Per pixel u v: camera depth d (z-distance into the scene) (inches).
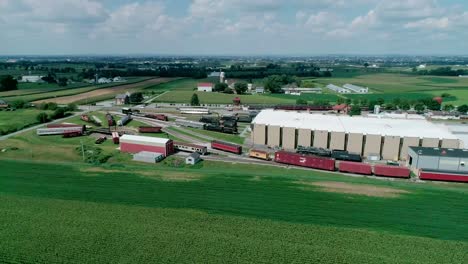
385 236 2026.3
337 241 1978.3
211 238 1999.3
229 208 2377.0
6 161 3344.0
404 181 2930.6
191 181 2861.7
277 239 1995.6
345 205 2427.4
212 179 2906.0
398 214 2301.9
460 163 2994.6
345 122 4121.6
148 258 1814.7
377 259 1815.9
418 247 1920.5
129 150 3695.9
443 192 2657.5
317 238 2006.6
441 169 3021.7
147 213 2292.1
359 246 1930.4
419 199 2532.0
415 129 3745.1
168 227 2114.9
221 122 4977.9
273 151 3841.0
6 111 6008.9
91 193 2610.7
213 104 7253.9
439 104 6855.3
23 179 2886.3
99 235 2021.4
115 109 6510.8
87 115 5693.9
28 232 2047.2
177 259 1809.8
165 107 6815.9
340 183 2832.2
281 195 2591.0
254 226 2134.6
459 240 1993.1
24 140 4128.9
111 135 4475.9
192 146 3703.3
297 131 3885.3
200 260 1804.9
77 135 4407.0
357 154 3521.2
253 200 2506.2
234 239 1993.1
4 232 2043.6
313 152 3624.5
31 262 1771.7
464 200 2519.7
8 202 2434.8
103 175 2992.1
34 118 5359.3
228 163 3366.1
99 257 1819.6
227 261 1798.7
